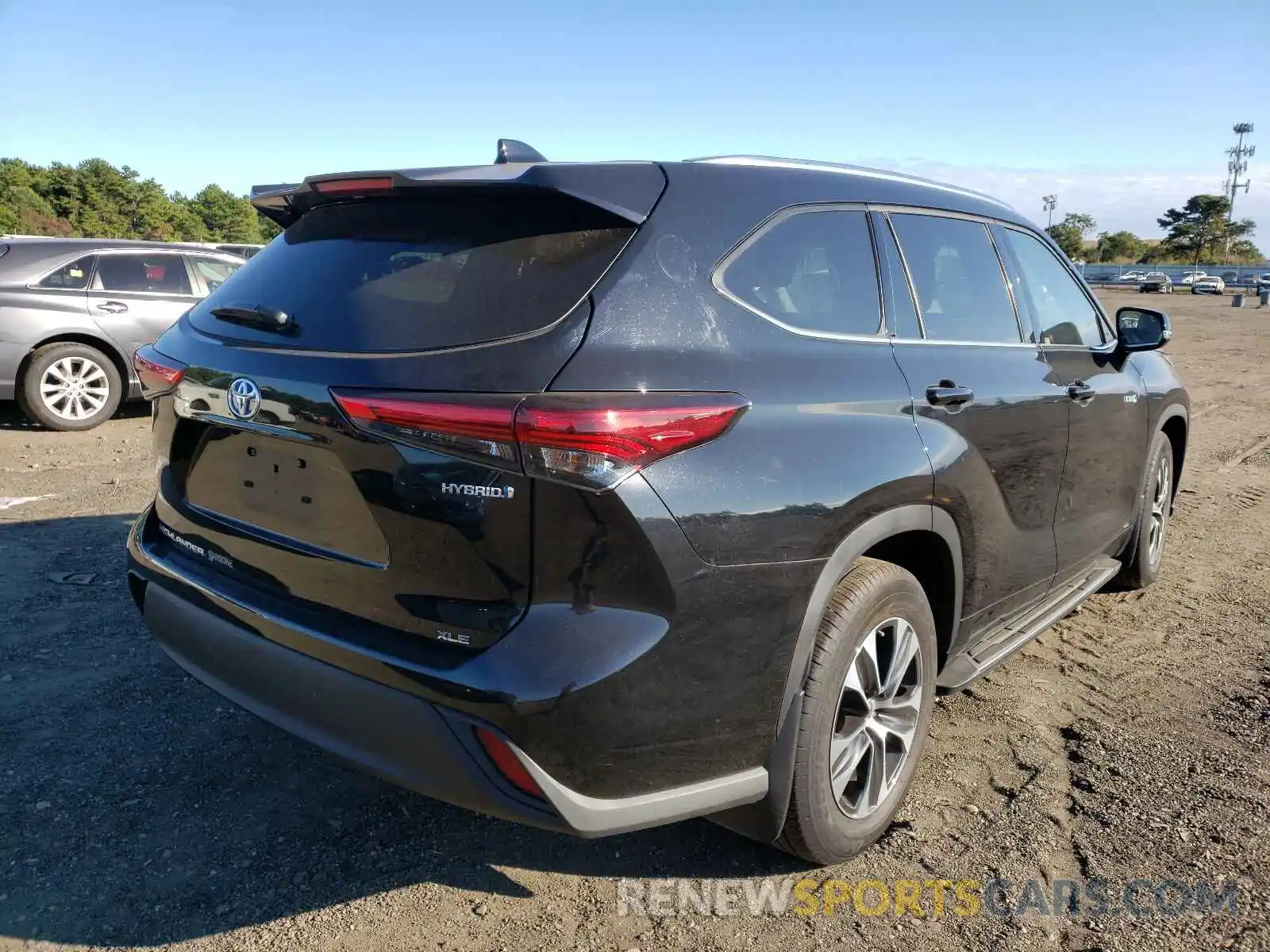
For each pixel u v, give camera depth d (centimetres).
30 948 233
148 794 300
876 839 286
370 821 292
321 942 240
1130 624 467
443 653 212
